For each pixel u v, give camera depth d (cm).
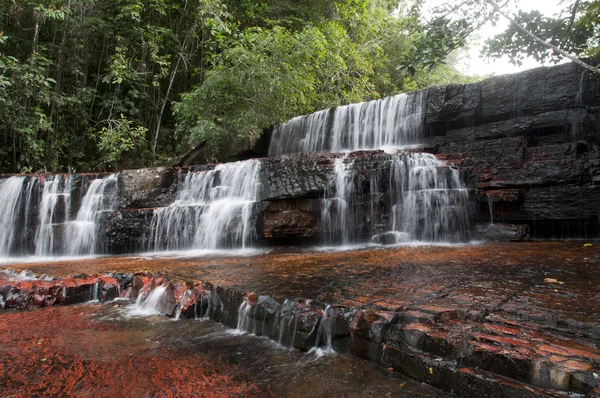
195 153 1395
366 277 430
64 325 401
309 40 1419
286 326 327
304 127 1365
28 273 594
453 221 759
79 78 1541
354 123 1270
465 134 1059
